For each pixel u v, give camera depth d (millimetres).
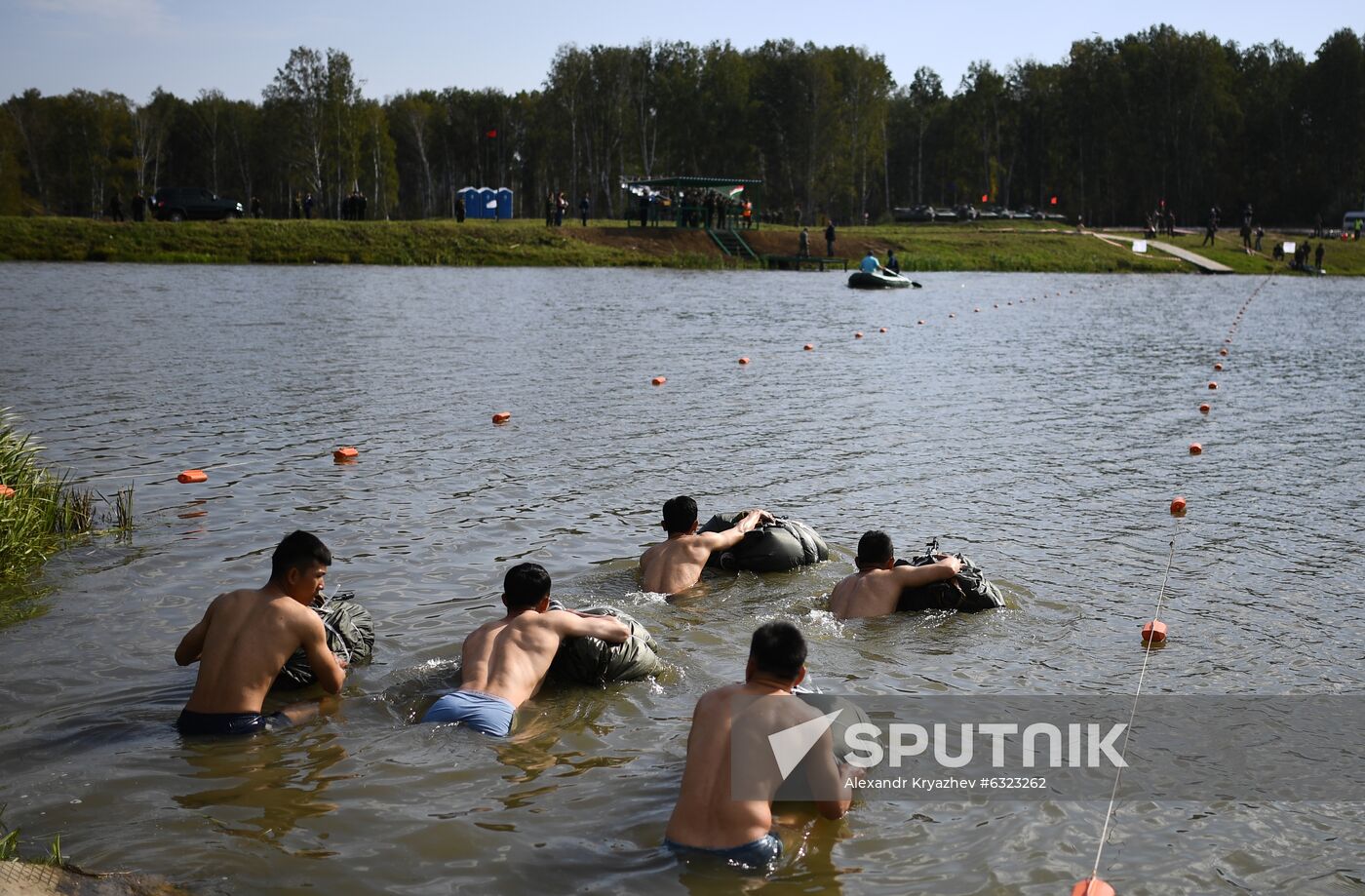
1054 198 105188
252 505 11414
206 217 59406
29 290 36375
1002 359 25406
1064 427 16734
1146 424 17094
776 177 114250
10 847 5059
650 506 11648
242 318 29859
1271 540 10688
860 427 16453
